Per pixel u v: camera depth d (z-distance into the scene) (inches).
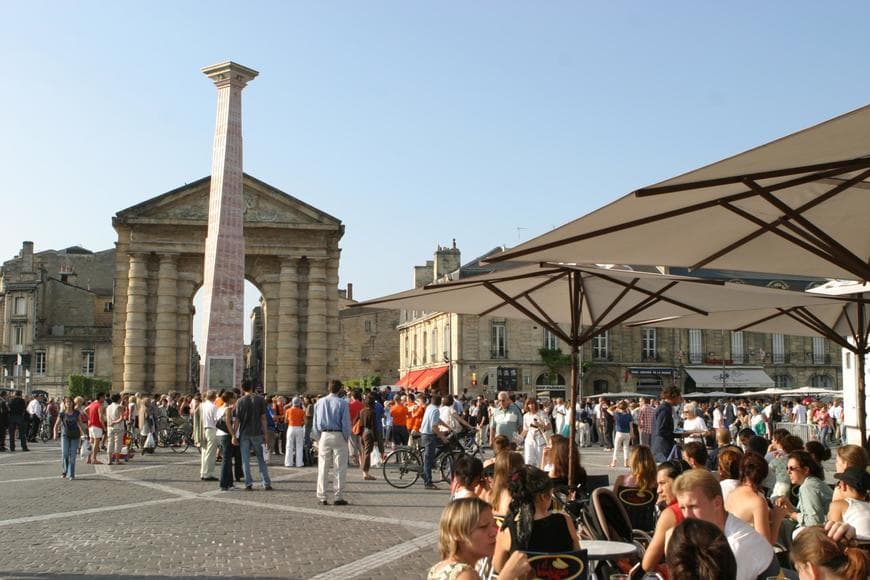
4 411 1425.9
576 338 454.6
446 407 911.0
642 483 382.0
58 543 511.5
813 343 2903.5
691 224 315.6
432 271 3272.6
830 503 335.0
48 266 4252.0
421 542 520.4
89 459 1118.4
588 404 1932.8
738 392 2800.2
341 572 431.5
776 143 218.7
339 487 701.9
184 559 463.8
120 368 2135.8
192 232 2140.7
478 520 205.9
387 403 1470.2
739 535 244.7
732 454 349.7
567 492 421.4
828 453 397.7
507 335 2714.1
